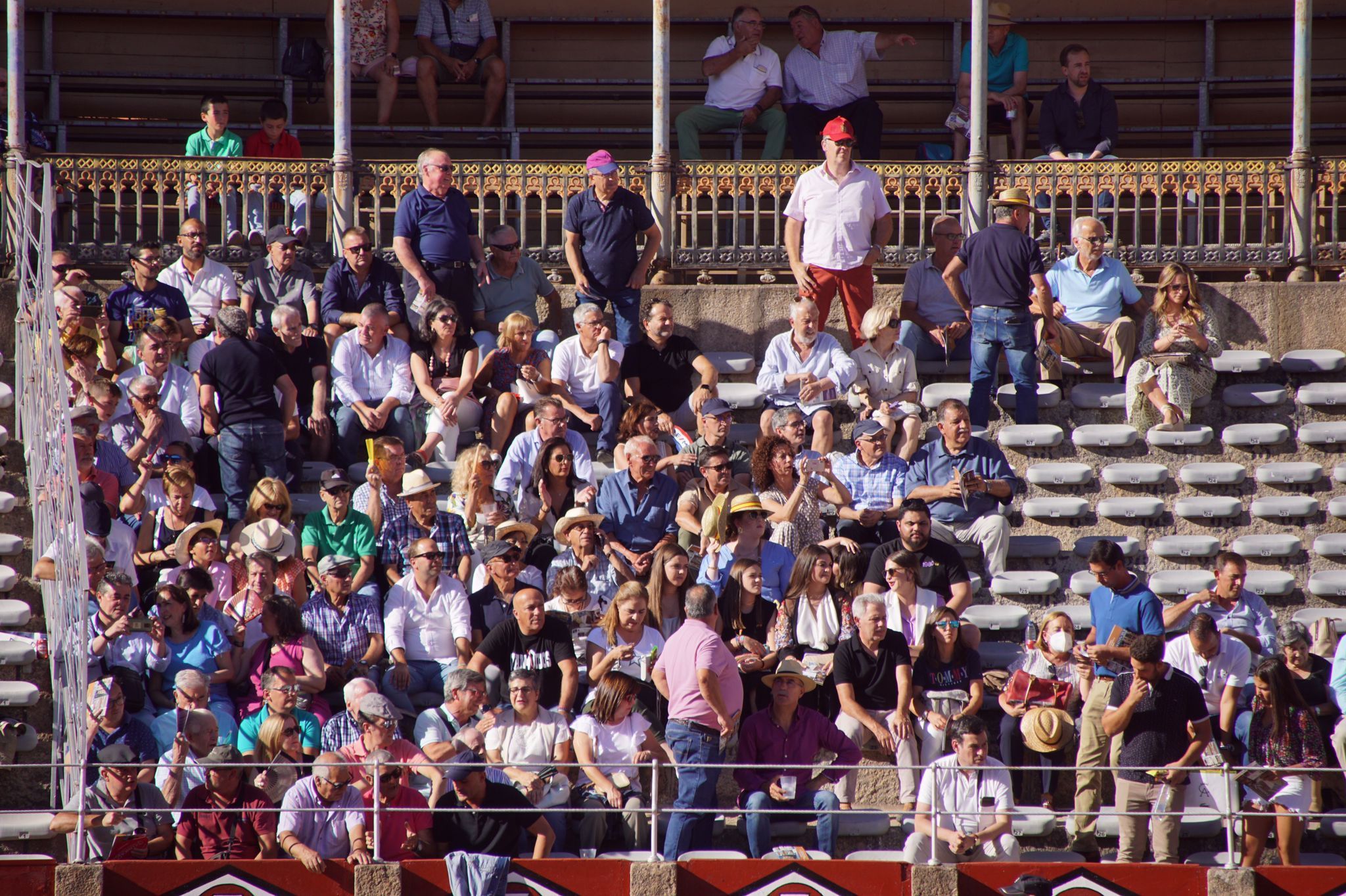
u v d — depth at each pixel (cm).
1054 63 6147
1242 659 3575
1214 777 3431
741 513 3788
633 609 3547
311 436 4328
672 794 3434
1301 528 4216
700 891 3111
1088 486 4309
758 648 3597
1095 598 3747
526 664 3506
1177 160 4928
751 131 5681
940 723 3491
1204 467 4281
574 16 6128
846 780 3419
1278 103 6072
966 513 4066
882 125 5925
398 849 3183
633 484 4003
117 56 5938
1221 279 5159
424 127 5859
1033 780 3547
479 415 4341
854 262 4681
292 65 5700
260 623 3625
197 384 4259
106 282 4828
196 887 3050
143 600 3712
